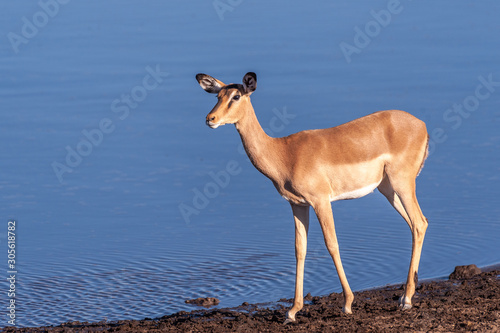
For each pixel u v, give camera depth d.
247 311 23.42
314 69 68.19
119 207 40.12
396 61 70.56
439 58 71.19
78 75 68.62
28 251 33.25
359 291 25.36
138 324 21.62
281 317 21.44
